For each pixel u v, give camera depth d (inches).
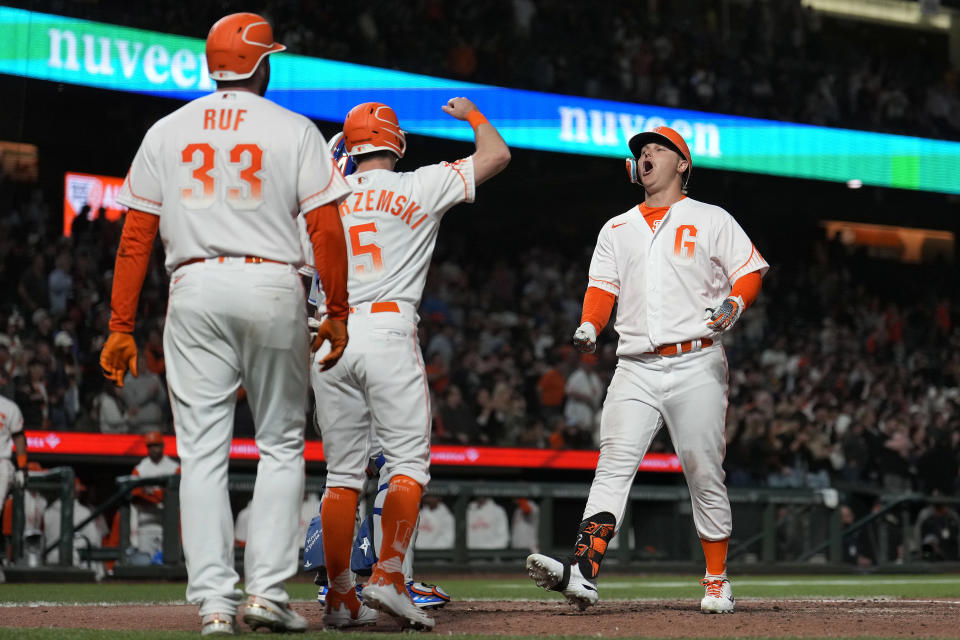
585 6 3043.8
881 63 3548.2
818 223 3693.4
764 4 3449.8
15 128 2342.5
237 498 1736.0
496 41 2810.0
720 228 741.3
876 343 3243.1
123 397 2032.5
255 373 556.4
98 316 2203.5
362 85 2554.1
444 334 2561.5
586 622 649.0
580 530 724.0
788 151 3102.9
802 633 589.6
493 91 2731.3
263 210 549.3
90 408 2046.0
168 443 2063.2
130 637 534.6
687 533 1989.4
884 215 3602.4
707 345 735.1
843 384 2864.2
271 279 547.2
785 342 2994.6
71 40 2282.2
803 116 3157.0
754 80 3186.5
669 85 3029.0
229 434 560.7
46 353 2006.6
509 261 3189.0
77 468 2022.6
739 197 3368.6
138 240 564.1
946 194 3356.3
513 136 2760.8
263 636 537.0
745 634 583.8
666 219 744.3
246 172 548.7
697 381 730.2
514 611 739.4
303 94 2487.7
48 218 2536.9
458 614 705.6
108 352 562.6
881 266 3641.7
